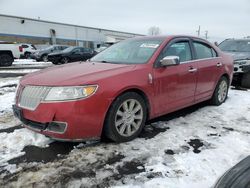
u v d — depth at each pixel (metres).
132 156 3.41
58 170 3.08
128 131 3.82
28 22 40.84
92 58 4.99
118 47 4.95
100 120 3.47
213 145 3.75
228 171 1.89
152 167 3.16
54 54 20.19
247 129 4.40
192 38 5.11
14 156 3.41
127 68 3.90
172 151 3.56
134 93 3.82
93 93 3.38
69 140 3.41
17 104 3.73
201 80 5.04
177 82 4.45
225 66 5.80
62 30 45.19
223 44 10.04
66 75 3.67
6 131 4.23
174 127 4.44
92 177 2.95
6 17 38.28
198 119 4.88
